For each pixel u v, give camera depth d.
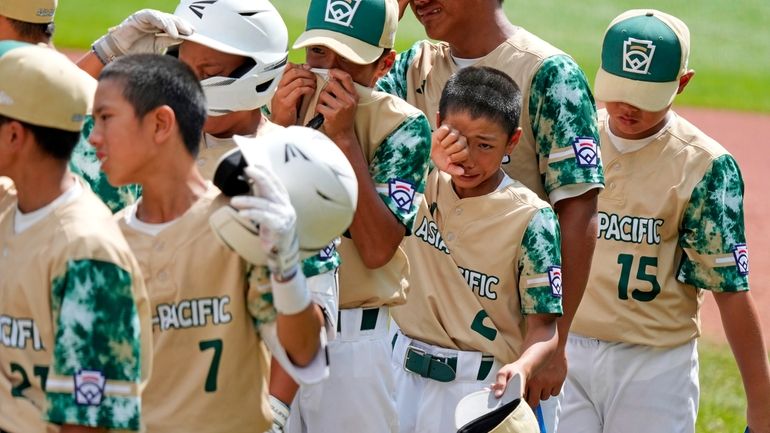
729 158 22.70
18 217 13.12
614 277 22.73
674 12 87.81
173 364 13.52
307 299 12.91
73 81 13.09
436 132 18.73
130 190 16.38
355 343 18.30
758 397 23.27
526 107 20.28
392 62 18.47
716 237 22.50
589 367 23.08
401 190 17.81
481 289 19.31
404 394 19.95
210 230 13.42
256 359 13.77
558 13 84.44
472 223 19.30
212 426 13.50
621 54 22.16
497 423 16.81
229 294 13.40
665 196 22.56
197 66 16.22
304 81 17.95
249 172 12.32
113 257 12.48
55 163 13.02
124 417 12.37
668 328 22.75
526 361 18.08
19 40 17.72
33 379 13.05
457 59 21.00
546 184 20.36
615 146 22.95
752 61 79.69
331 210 13.10
